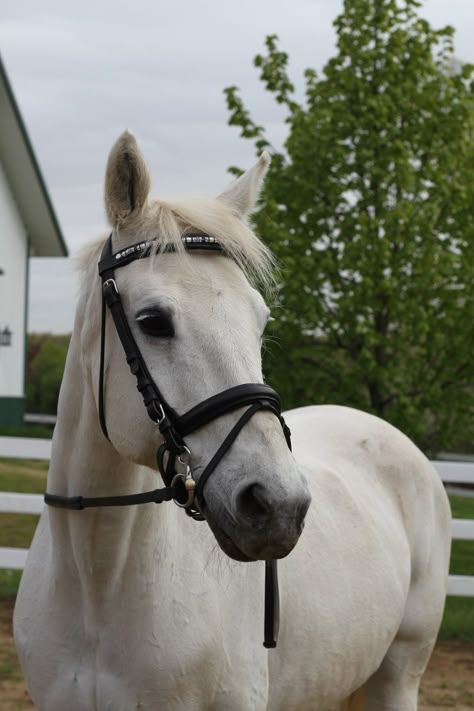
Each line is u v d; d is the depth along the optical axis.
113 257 2.30
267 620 2.52
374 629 3.13
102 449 2.37
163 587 2.39
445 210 9.40
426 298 9.13
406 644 3.54
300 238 9.31
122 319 2.23
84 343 2.41
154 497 2.28
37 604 2.54
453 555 9.14
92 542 2.36
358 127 9.16
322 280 9.33
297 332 9.27
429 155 9.50
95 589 2.37
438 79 9.59
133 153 2.28
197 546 2.51
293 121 9.65
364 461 3.57
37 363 31.45
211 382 2.11
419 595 3.58
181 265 2.21
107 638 2.38
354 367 9.14
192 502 2.12
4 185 21.48
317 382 9.45
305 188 9.27
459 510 11.05
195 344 2.14
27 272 22.30
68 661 2.45
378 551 3.24
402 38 9.44
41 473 12.91
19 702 4.66
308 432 3.61
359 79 9.31
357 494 3.35
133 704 2.36
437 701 5.04
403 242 9.09
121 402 2.26
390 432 3.80
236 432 2.06
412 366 9.26
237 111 9.98
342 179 9.38
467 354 9.22
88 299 2.43
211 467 2.06
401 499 3.61
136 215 2.31
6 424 21.56
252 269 2.34
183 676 2.37
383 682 3.54
